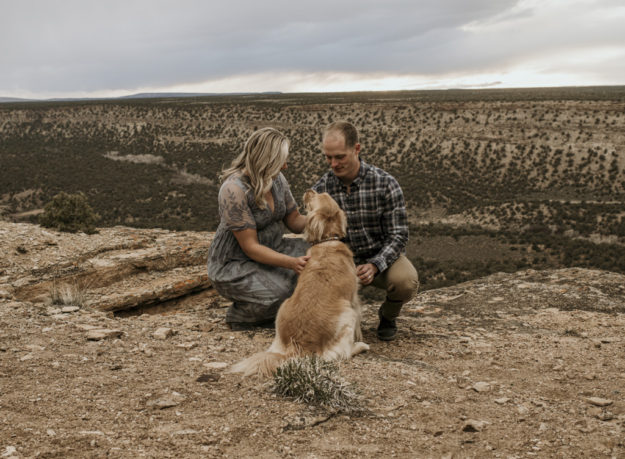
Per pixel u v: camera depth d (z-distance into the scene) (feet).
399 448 7.77
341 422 8.61
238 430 8.04
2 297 17.37
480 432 8.52
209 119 321.93
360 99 390.21
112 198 200.03
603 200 187.83
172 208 188.14
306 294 12.34
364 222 15.56
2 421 7.80
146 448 7.25
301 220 16.42
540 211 172.45
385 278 15.46
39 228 33.32
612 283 24.72
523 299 22.99
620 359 14.05
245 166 14.55
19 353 11.47
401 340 16.26
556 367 13.21
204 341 13.92
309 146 267.18
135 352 12.28
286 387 9.71
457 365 13.42
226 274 15.65
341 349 12.13
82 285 26.71
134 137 309.63
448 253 146.20
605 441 8.13
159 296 27.73
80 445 7.18
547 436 8.39
